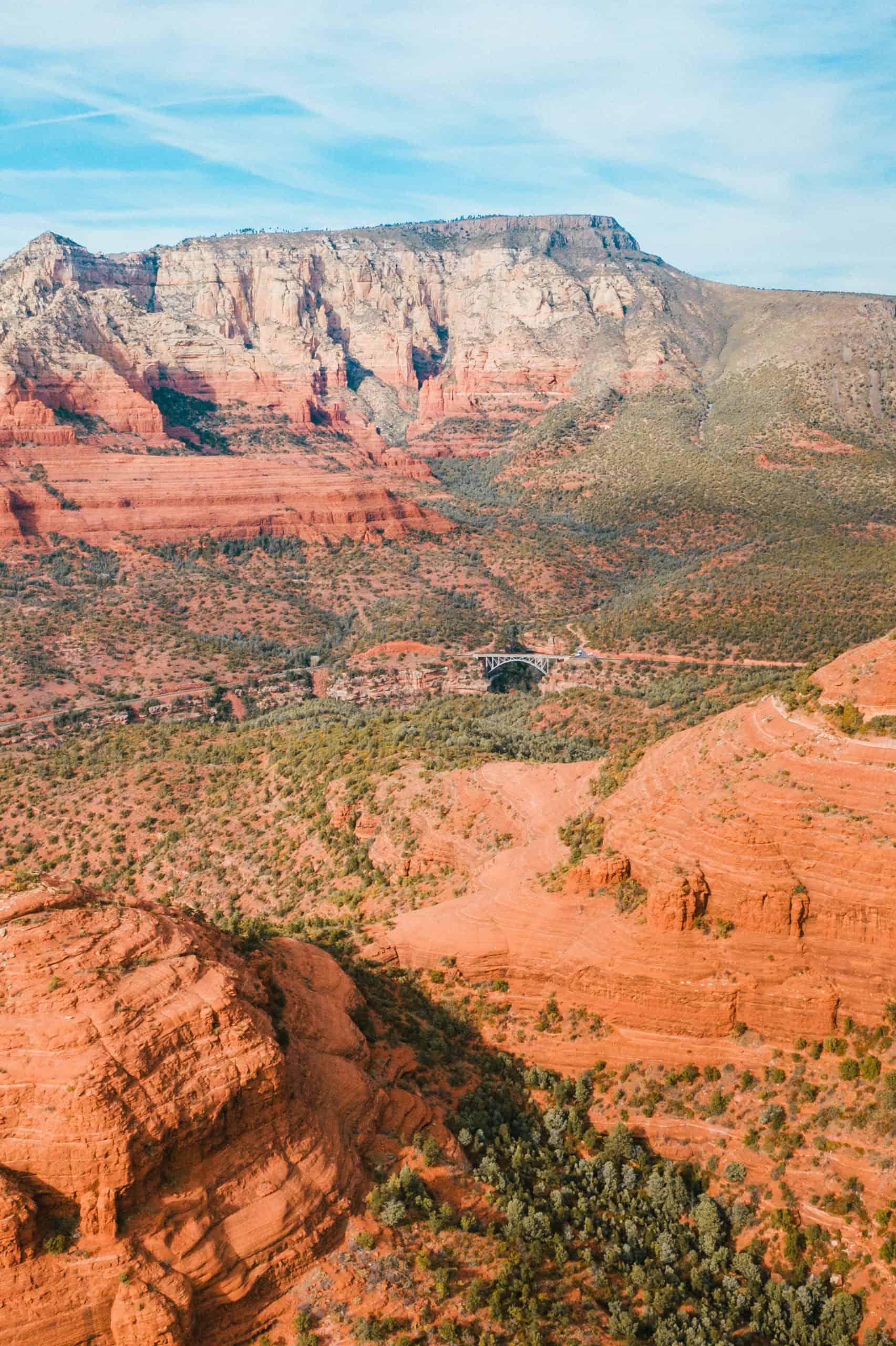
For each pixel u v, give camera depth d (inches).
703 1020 2898.6
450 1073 2962.6
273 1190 2155.5
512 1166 2677.2
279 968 2856.8
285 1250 2127.2
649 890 3056.1
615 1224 2625.5
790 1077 2797.7
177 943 2314.2
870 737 3004.4
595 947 3053.6
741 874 2906.0
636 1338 2325.3
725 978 2878.9
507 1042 3075.8
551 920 3198.8
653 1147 2824.8
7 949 2139.5
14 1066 1990.7
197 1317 1998.0
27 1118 1963.6
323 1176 2244.1
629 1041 2970.0
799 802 2952.8
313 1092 2415.1
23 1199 1924.2
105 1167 1948.8
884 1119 2667.3
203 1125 2075.5
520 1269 2333.9
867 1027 2778.1
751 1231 2645.2
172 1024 2110.0
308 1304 2101.4
